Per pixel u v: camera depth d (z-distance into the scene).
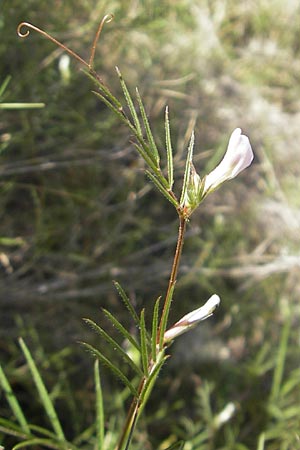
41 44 0.52
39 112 0.50
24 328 0.48
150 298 0.52
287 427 0.48
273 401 0.48
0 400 0.45
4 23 0.49
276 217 0.61
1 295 0.47
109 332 0.50
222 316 0.55
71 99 0.54
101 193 0.53
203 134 0.61
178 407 0.48
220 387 0.52
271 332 0.56
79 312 0.49
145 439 0.46
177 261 0.25
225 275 0.56
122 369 0.48
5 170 0.47
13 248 0.50
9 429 0.31
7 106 0.38
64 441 0.31
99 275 0.50
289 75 0.74
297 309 0.56
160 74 0.61
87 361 0.48
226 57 0.69
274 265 0.55
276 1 0.77
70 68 0.53
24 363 0.47
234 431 0.50
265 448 0.49
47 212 0.50
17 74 0.50
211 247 0.55
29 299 0.48
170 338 0.25
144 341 0.24
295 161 0.67
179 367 0.51
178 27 0.65
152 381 0.25
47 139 0.52
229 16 0.75
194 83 0.64
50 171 0.52
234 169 0.25
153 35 0.62
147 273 0.52
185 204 0.25
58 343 0.48
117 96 0.57
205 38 0.68
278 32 0.77
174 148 0.58
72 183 0.53
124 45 0.59
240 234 0.59
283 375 0.53
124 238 0.53
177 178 0.56
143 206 0.56
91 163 0.51
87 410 0.47
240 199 0.61
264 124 0.66
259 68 0.72
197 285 0.55
